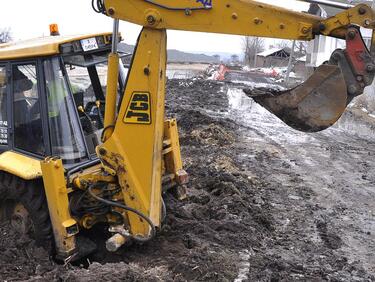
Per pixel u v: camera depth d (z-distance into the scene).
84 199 5.29
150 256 5.48
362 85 4.43
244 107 17.69
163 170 5.96
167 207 6.43
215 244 5.81
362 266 5.69
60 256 5.19
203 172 8.77
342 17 4.35
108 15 4.81
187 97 19.97
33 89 5.34
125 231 5.21
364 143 12.38
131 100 4.97
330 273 5.44
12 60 5.42
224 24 4.60
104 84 6.06
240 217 6.66
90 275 4.70
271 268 5.42
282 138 12.44
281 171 9.44
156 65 4.84
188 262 5.17
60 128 5.34
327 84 4.50
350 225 6.91
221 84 25.61
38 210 5.37
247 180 8.58
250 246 5.90
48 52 5.12
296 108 4.62
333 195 8.15
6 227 5.77
